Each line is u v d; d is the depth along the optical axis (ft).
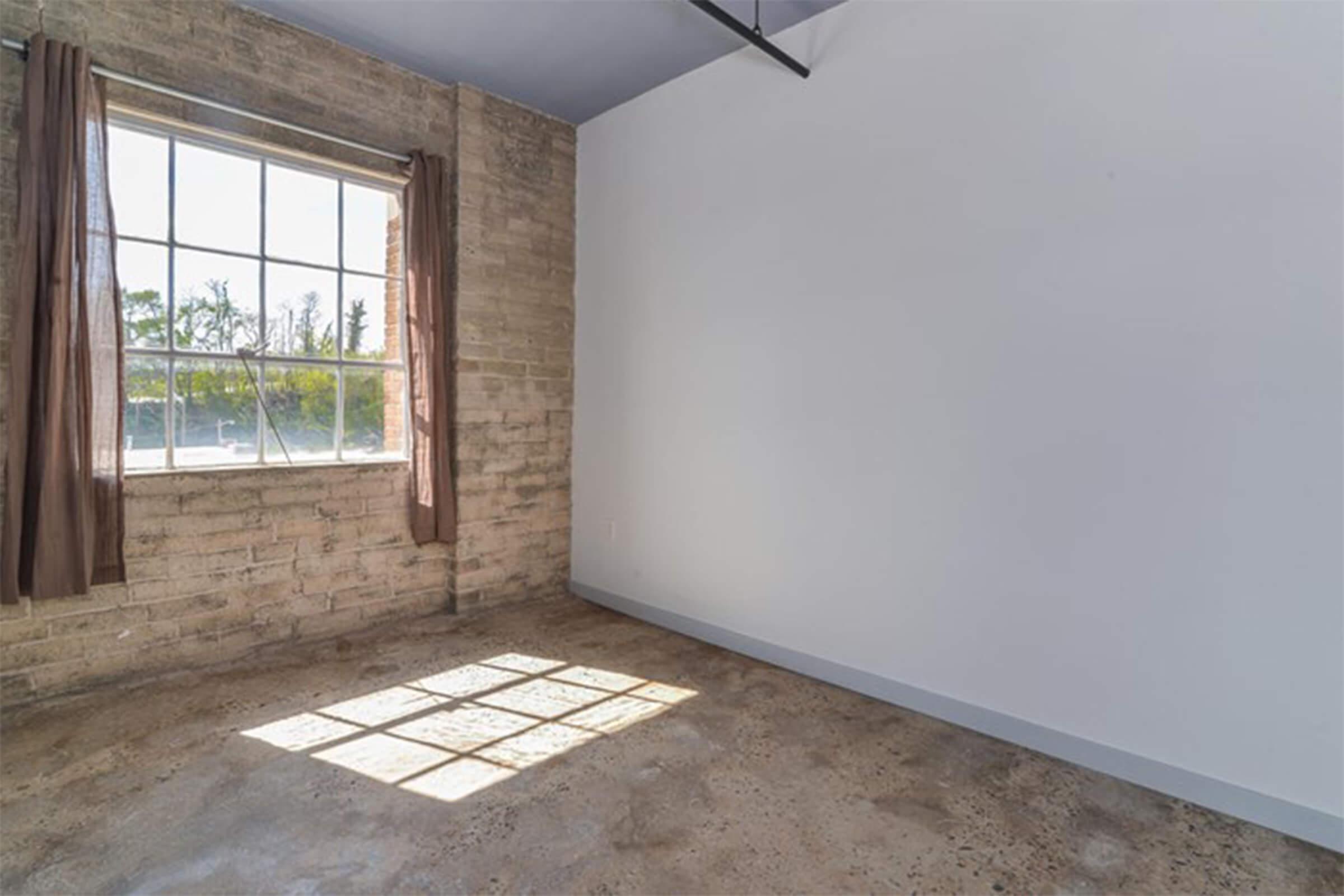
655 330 12.72
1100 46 7.55
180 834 6.29
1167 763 7.29
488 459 13.09
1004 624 8.43
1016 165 8.19
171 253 9.78
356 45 11.14
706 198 11.75
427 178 11.90
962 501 8.77
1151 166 7.25
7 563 8.34
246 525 10.43
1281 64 6.52
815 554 10.35
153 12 9.32
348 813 6.68
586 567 14.26
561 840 6.34
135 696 9.10
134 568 9.44
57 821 6.43
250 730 8.25
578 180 14.30
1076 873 6.02
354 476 11.58
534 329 13.76
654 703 9.35
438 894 5.64
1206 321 6.97
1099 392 7.66
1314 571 6.48
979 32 8.45
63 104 8.39
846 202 9.84
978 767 7.77
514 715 8.89
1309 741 6.52
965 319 8.67
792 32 10.44
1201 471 7.04
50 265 8.38
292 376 11.02
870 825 6.66
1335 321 6.32
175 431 9.93
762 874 5.94
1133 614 7.49
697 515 12.03
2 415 8.43
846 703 9.46
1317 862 6.22
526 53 11.39
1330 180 6.32
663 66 11.78
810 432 10.38
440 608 12.86
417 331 11.91
